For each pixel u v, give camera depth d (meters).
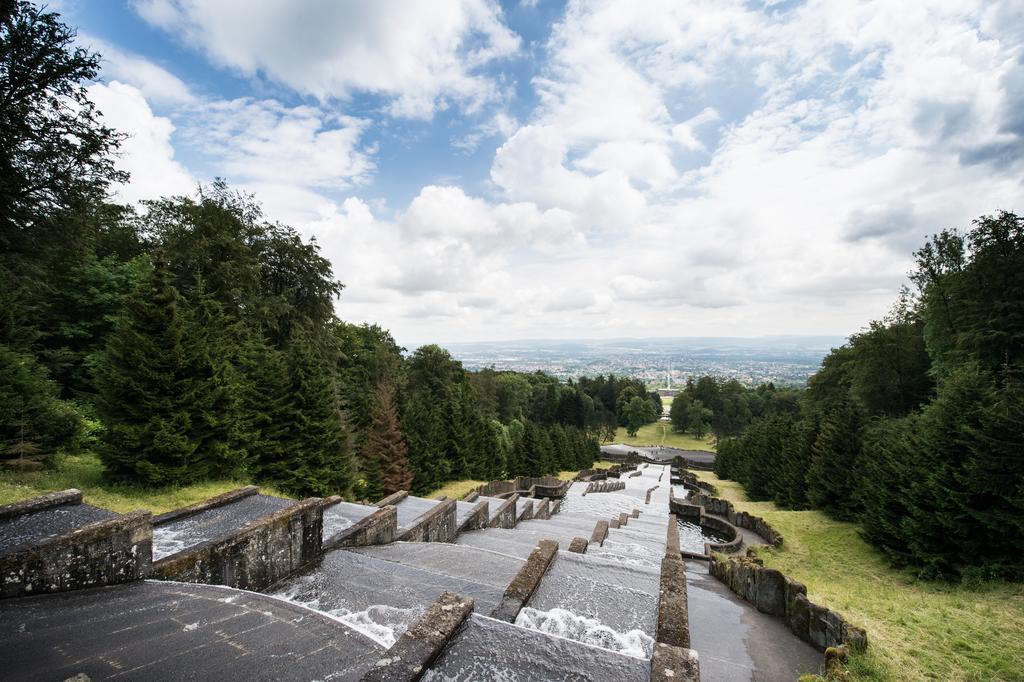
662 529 18.00
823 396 56.31
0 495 12.22
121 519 6.43
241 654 4.77
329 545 9.17
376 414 31.98
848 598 11.53
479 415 44.44
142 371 15.71
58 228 21.02
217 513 10.23
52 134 19.59
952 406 16.36
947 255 33.03
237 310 30.11
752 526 23.03
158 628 5.23
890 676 7.07
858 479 22.73
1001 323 26.48
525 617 6.68
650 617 6.84
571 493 32.97
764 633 8.45
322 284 38.59
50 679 4.17
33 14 18.20
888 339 40.31
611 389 140.38
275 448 21.66
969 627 9.12
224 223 31.47
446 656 4.74
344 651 4.97
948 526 14.77
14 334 17.78
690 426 120.50
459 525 13.87
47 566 5.75
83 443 18.41
